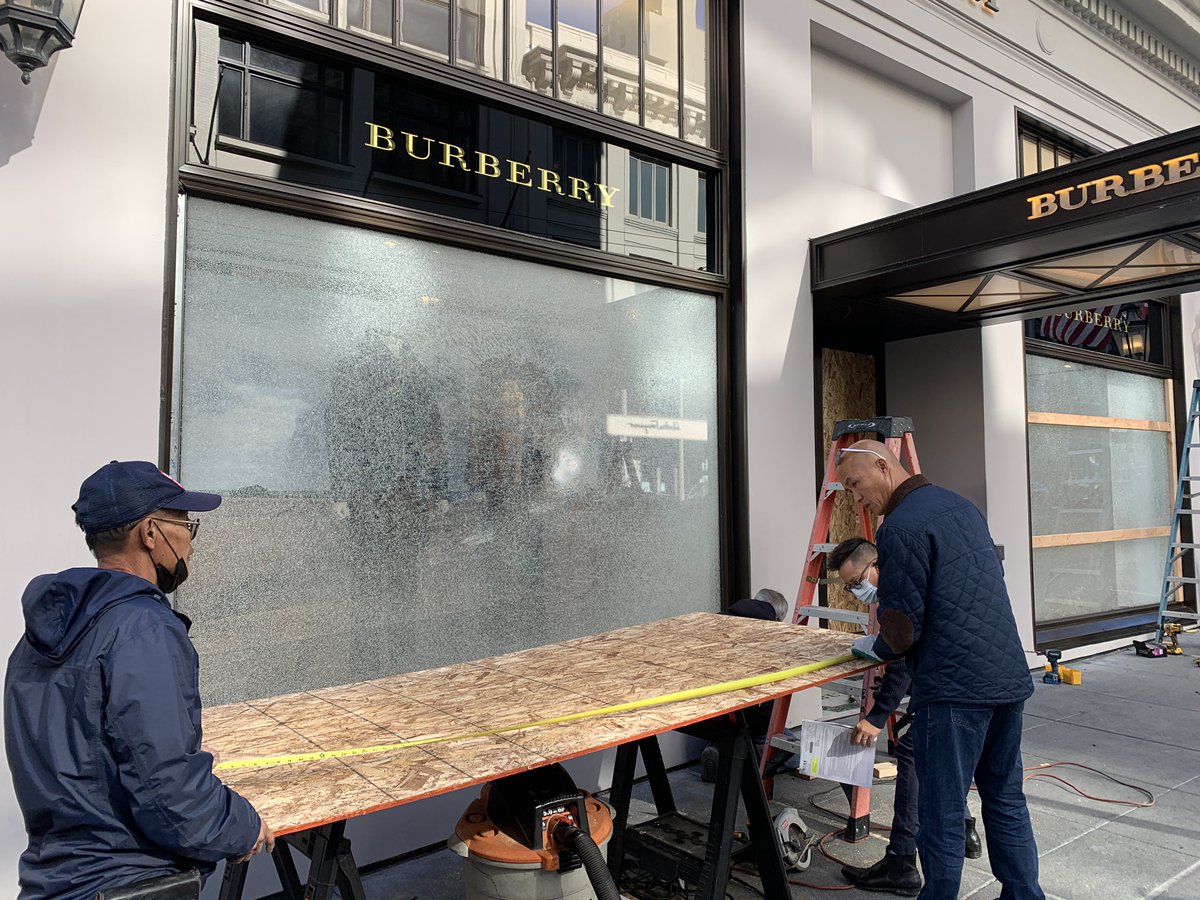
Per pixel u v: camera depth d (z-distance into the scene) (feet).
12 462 8.30
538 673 8.71
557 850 7.14
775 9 16.35
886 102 19.80
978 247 13.79
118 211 9.04
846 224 17.47
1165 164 11.52
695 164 15.28
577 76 13.70
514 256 12.67
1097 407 25.26
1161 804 12.48
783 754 12.80
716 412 15.43
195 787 4.64
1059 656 20.36
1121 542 25.71
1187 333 28.27
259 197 10.19
